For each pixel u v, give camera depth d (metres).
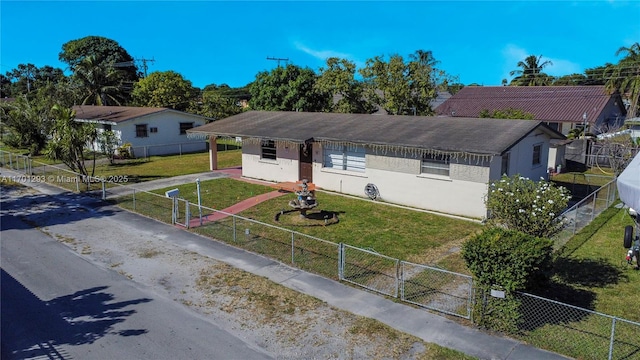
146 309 9.48
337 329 8.55
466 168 15.77
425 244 13.20
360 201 18.39
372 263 11.73
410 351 7.77
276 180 22.62
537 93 41.50
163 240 13.84
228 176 24.47
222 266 11.68
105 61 61.47
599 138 28.53
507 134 16.16
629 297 9.58
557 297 9.58
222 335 8.43
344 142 18.50
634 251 11.21
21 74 94.12
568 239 13.46
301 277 10.91
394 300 9.66
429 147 15.94
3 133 40.31
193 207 17.75
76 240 13.97
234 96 77.12
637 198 8.52
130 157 32.41
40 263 12.09
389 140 17.45
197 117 37.06
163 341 8.26
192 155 34.22
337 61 35.09
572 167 27.64
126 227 15.24
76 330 8.70
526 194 10.32
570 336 8.04
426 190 16.95
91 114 36.97
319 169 20.58
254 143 23.34
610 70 42.09
